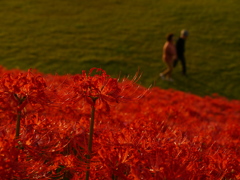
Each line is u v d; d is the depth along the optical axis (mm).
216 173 1808
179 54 16406
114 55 18016
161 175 1401
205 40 22016
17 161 1435
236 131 3355
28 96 1432
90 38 20359
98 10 25859
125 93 1597
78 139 1739
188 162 1694
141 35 21609
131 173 1509
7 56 16422
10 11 23906
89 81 1477
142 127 2166
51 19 23109
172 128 2855
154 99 6859
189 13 26109
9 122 1833
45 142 1650
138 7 27109
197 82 16188
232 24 24656
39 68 15102
